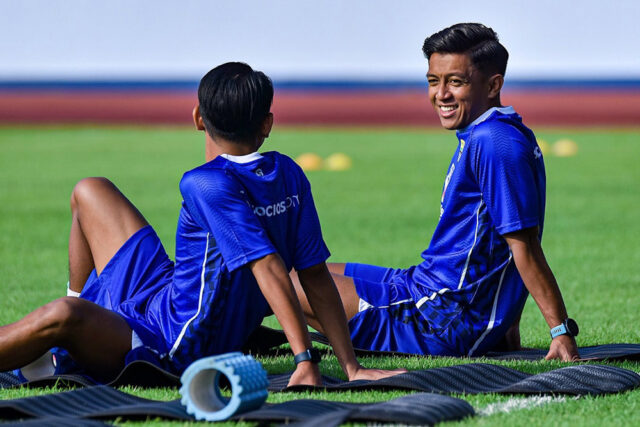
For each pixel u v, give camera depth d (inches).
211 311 497.4
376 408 414.0
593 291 968.9
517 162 580.7
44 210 1750.7
